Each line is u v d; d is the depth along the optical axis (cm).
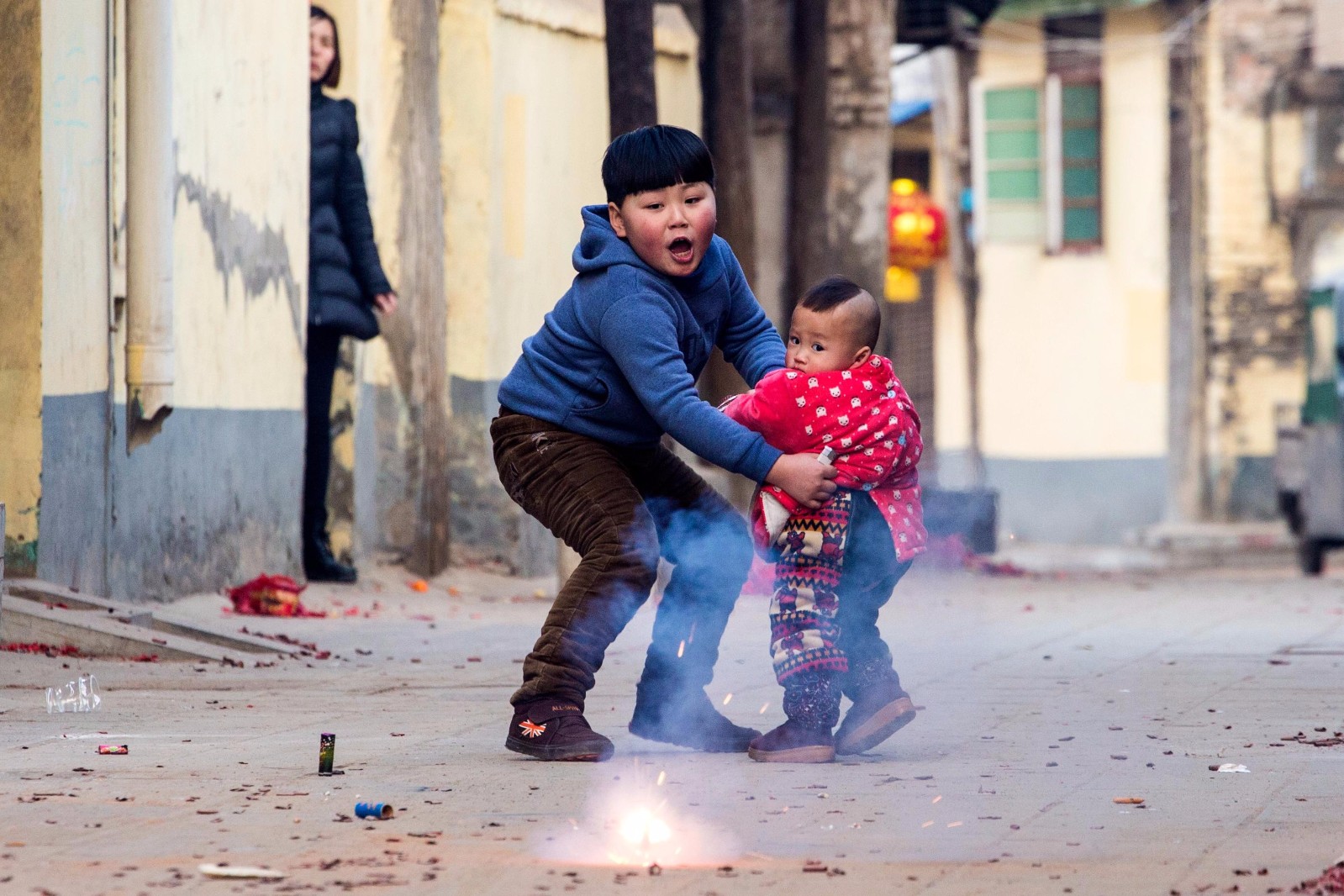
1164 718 1038
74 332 1484
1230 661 1392
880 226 2862
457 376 2353
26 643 1324
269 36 1892
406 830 683
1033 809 734
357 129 2045
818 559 859
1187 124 4491
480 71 2328
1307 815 719
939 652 1476
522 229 2439
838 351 850
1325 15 4450
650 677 912
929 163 5178
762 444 841
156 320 1577
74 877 597
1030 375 4609
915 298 4828
